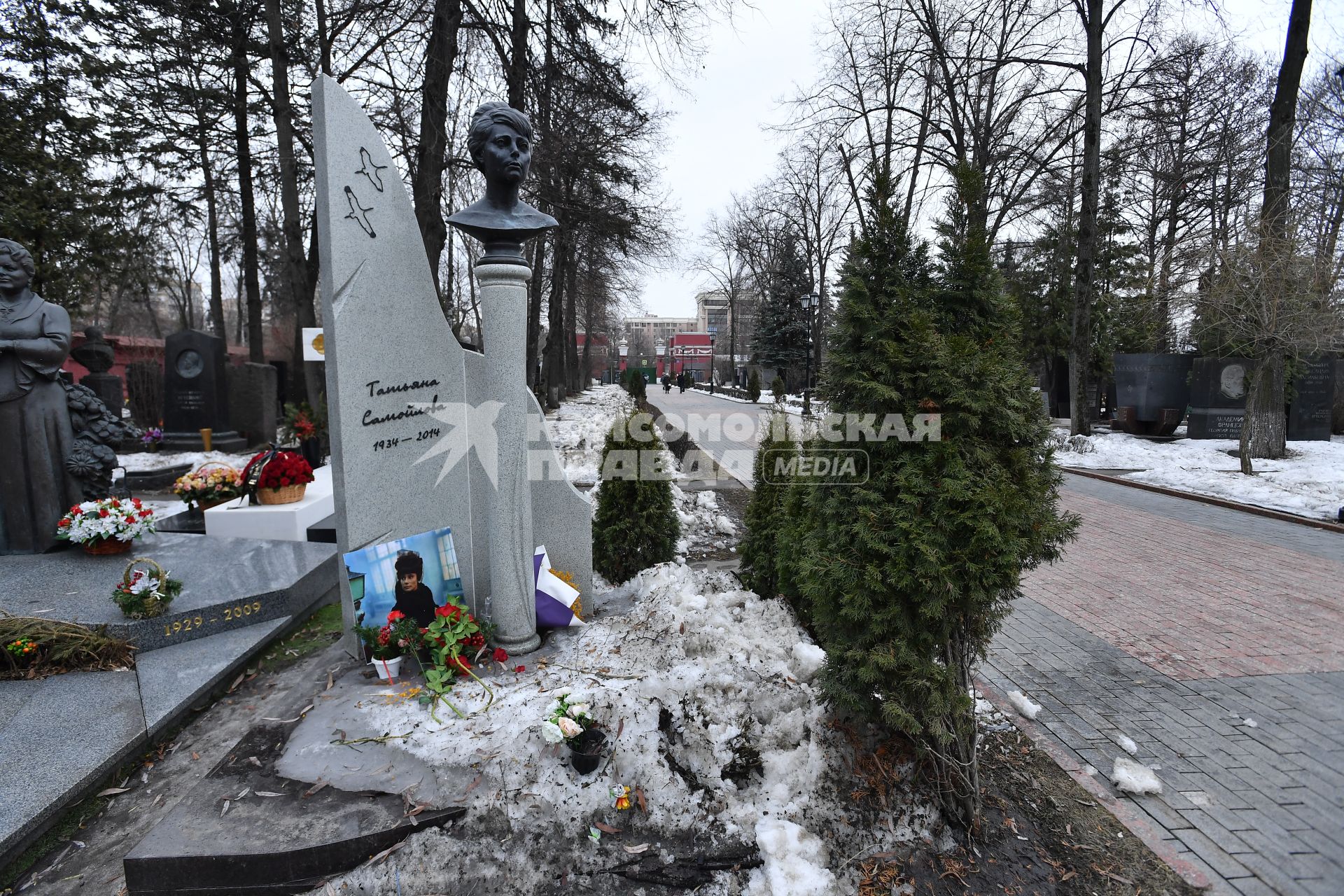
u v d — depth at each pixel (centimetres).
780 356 4303
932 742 326
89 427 646
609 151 1712
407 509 464
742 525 913
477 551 499
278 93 1384
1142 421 1791
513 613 427
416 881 279
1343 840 312
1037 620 588
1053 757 379
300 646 517
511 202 405
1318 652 519
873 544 309
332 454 425
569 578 517
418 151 1152
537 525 515
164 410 1733
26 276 611
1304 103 1797
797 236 3900
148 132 1694
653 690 362
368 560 436
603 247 2178
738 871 291
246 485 743
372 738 339
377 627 418
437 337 474
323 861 278
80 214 1489
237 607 512
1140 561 764
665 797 312
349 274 416
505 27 1096
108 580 546
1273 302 1173
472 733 336
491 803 300
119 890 290
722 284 5497
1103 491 1180
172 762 378
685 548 801
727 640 444
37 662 439
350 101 415
